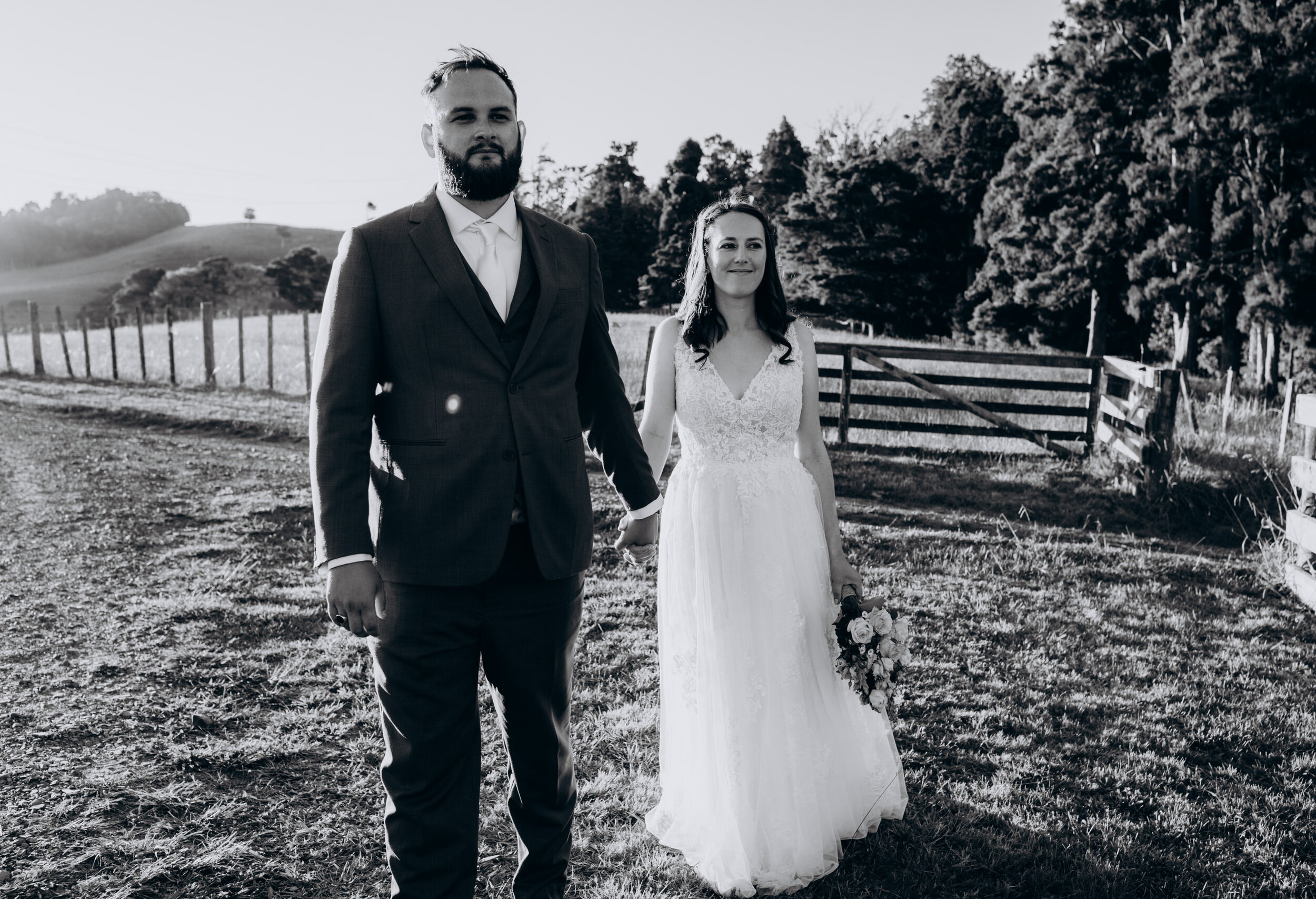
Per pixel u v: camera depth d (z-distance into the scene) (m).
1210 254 29.94
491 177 2.16
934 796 3.23
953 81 49.84
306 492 8.06
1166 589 5.69
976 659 4.49
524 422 2.21
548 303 2.26
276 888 2.67
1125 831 3.01
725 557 2.84
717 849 2.77
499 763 3.45
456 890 2.21
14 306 131.38
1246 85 26.41
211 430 12.02
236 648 4.52
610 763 3.46
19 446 10.47
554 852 2.46
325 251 164.12
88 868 2.71
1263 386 24.61
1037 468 9.14
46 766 3.30
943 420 10.77
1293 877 2.79
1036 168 34.22
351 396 2.10
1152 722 3.85
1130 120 32.25
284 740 3.55
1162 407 7.93
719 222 2.92
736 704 2.77
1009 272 37.97
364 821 3.03
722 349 2.97
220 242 174.38
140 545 6.44
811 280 47.56
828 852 2.83
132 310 118.25
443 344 2.17
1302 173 27.64
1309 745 3.66
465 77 2.15
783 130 67.75
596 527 6.82
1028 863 2.84
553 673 2.35
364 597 2.02
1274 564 6.23
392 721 2.21
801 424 3.13
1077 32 33.25
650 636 4.73
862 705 2.99
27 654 4.39
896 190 46.88
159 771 3.29
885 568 5.96
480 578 2.16
